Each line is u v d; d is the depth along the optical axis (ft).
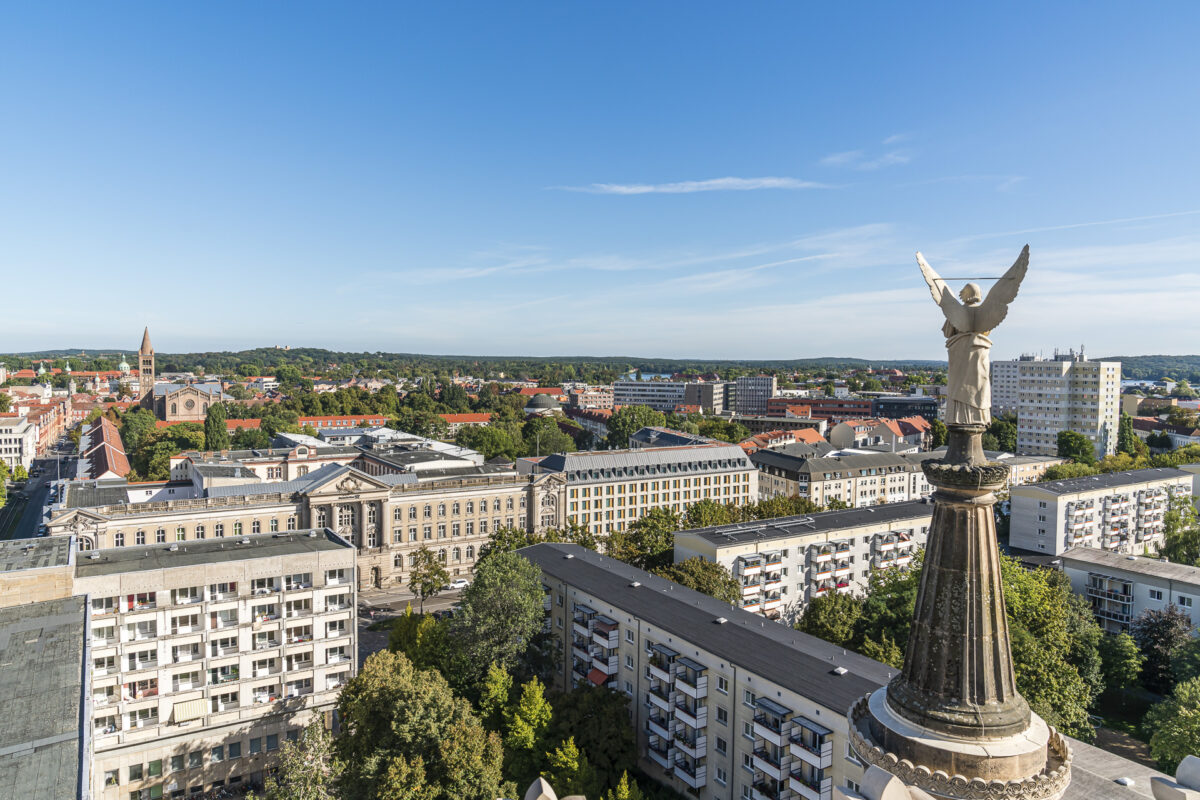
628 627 275.59
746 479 611.06
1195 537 474.49
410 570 473.67
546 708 244.83
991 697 53.52
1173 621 327.06
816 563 387.34
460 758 200.44
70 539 274.16
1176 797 64.13
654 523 431.43
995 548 54.65
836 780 199.21
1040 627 284.20
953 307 55.72
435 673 237.04
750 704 225.35
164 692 257.14
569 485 533.55
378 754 208.85
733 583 354.33
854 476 611.88
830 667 221.25
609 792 210.59
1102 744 284.82
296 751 207.82
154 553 283.59
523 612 279.90
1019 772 51.11
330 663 286.46
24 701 155.84
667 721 254.27
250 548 293.23
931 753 52.34
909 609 310.04
